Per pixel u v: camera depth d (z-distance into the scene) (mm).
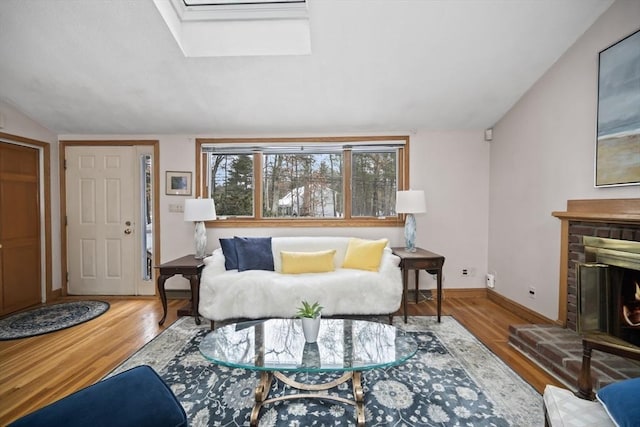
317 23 2354
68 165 3891
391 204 3953
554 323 2729
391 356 1675
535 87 3000
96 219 3916
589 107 2398
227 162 3953
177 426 1093
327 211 3955
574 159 2541
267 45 2658
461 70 2834
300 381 2049
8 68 2771
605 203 2242
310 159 3947
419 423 1637
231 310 2844
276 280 2906
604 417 1084
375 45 2555
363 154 3941
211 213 3436
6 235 3322
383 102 3285
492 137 3768
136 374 1237
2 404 1818
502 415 1691
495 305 3568
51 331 2846
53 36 2457
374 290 2900
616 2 2162
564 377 1993
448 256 3877
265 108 3373
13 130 3336
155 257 3881
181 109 3379
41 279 3711
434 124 3699
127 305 3594
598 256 2244
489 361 2281
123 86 3027
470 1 2189
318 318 1853
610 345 1563
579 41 2484
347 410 1747
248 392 1929
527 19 2332
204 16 2609
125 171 3898
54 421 979
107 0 2191
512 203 3371
